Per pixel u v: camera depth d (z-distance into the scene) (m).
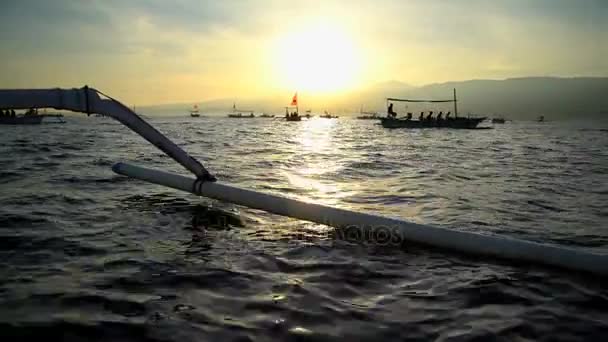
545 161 21.22
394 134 56.16
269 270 4.97
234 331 3.48
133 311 3.82
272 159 20.05
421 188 11.84
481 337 3.47
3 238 6.07
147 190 10.12
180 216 7.60
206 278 4.65
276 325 3.60
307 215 6.95
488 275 4.89
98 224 7.02
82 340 3.32
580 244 6.38
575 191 11.52
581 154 26.53
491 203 9.64
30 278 4.59
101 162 16.58
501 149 30.34
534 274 4.91
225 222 7.21
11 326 3.50
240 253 5.59
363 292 4.38
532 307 4.05
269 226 6.98
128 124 6.79
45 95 5.55
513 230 7.17
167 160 18.00
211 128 72.12
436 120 66.81
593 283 4.64
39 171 13.55
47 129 50.28
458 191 11.34
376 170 16.33
